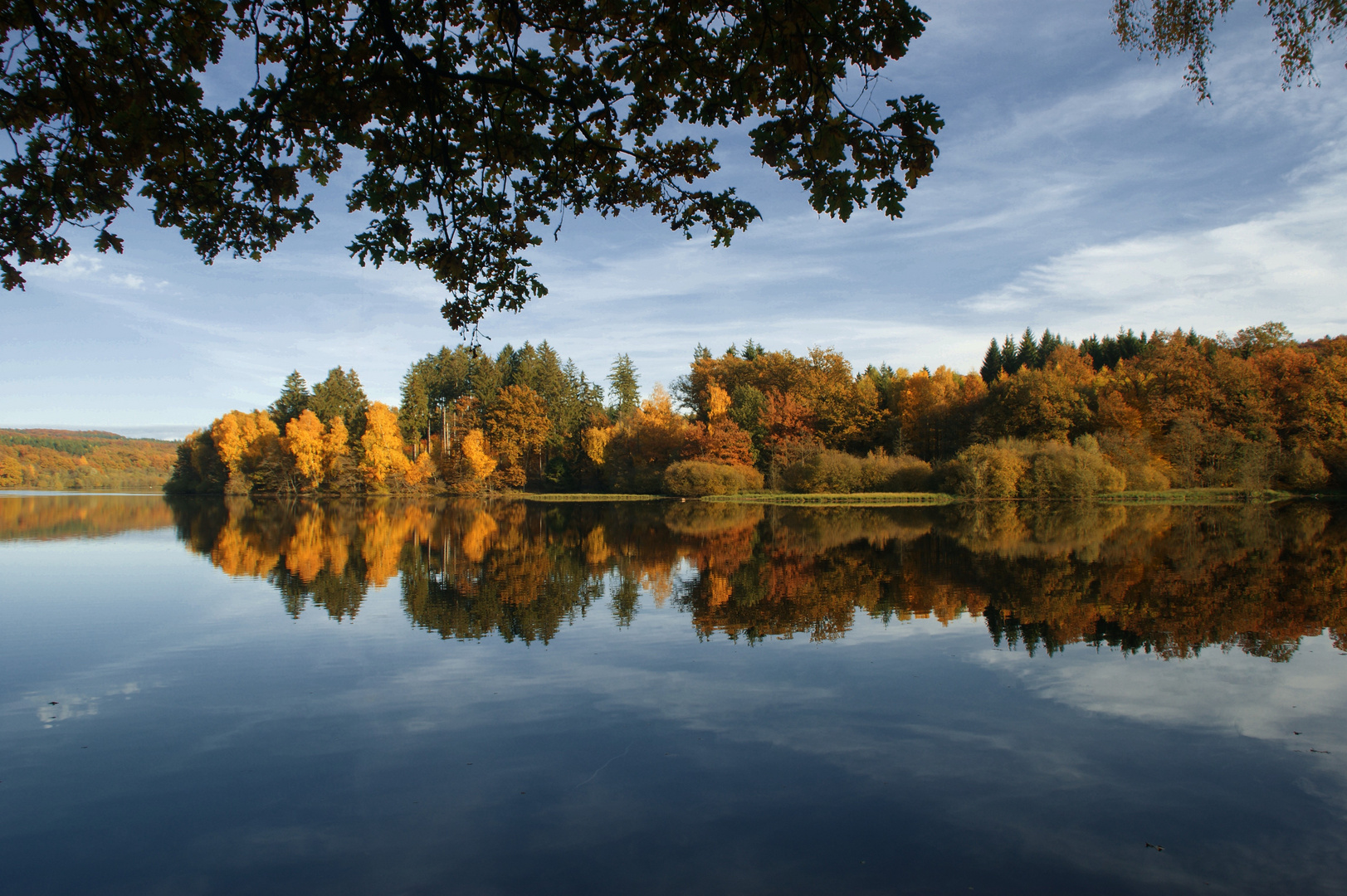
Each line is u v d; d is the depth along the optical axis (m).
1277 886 4.38
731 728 6.89
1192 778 5.80
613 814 5.28
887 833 5.00
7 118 4.85
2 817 5.33
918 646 9.81
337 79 5.14
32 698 7.91
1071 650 9.55
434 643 10.16
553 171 5.92
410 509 48.00
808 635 10.52
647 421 63.56
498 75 5.46
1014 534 25.47
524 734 6.77
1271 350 54.75
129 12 4.96
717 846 4.84
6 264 5.06
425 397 75.25
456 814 5.30
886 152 4.77
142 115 4.89
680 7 4.85
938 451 58.62
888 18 4.48
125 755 6.38
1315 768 5.96
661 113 5.52
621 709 7.42
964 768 5.98
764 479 59.72
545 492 69.88
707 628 11.00
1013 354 87.62
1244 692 7.84
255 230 5.61
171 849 4.89
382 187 5.77
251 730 6.93
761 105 5.03
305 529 30.38
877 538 24.94
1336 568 16.44
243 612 12.40
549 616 12.00
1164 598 13.08
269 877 4.56
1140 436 48.59
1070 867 4.58
